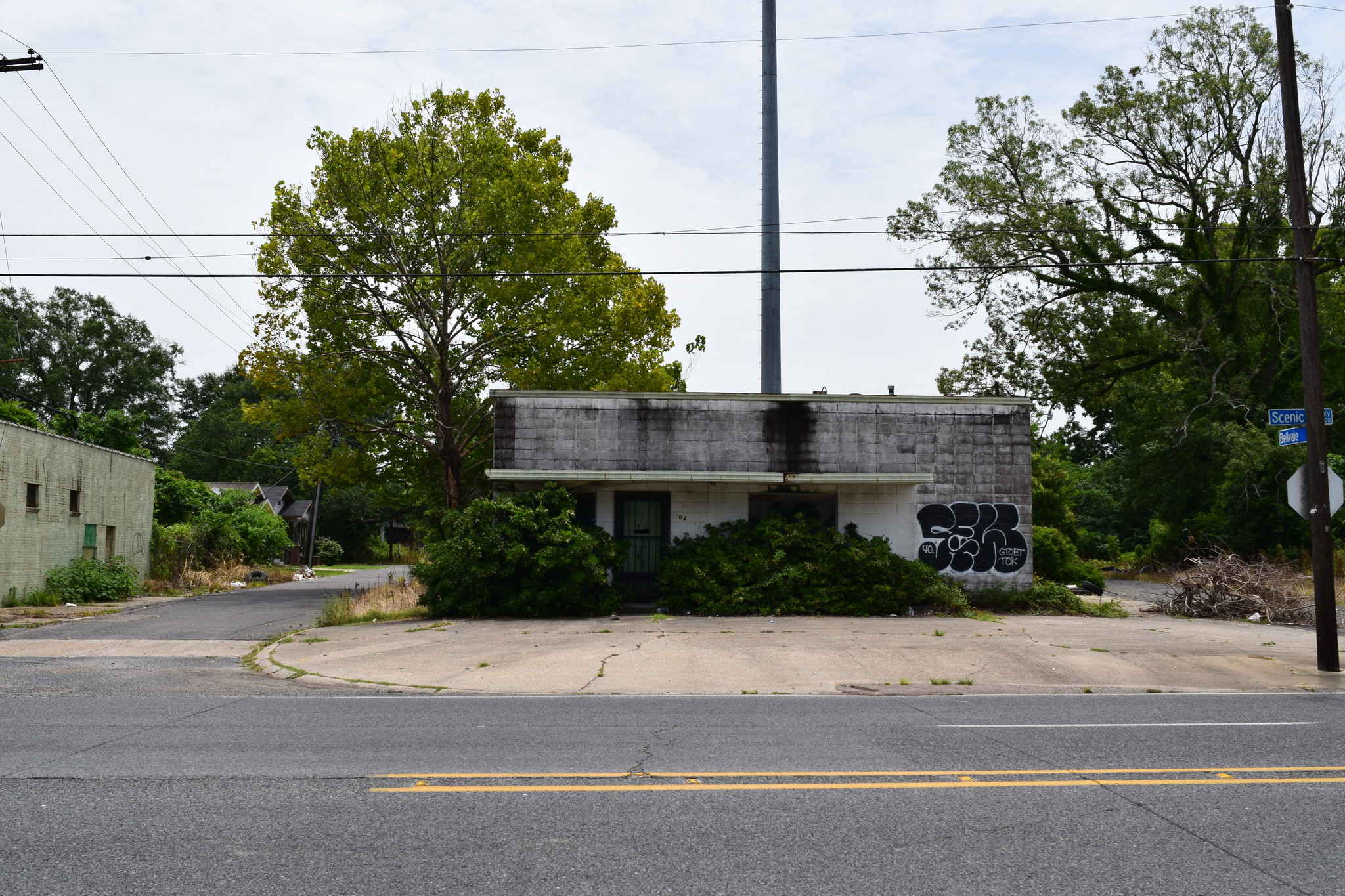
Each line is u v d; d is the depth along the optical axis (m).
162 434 73.56
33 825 5.62
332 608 19.09
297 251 27.80
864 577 19.06
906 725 8.95
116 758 7.35
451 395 29.02
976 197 38.03
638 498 20.25
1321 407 13.58
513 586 18.73
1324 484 13.38
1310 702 10.60
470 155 28.16
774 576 18.94
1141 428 39.56
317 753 7.55
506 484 19.95
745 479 19.14
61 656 14.11
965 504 20.23
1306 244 13.80
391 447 31.41
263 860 5.03
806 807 6.04
